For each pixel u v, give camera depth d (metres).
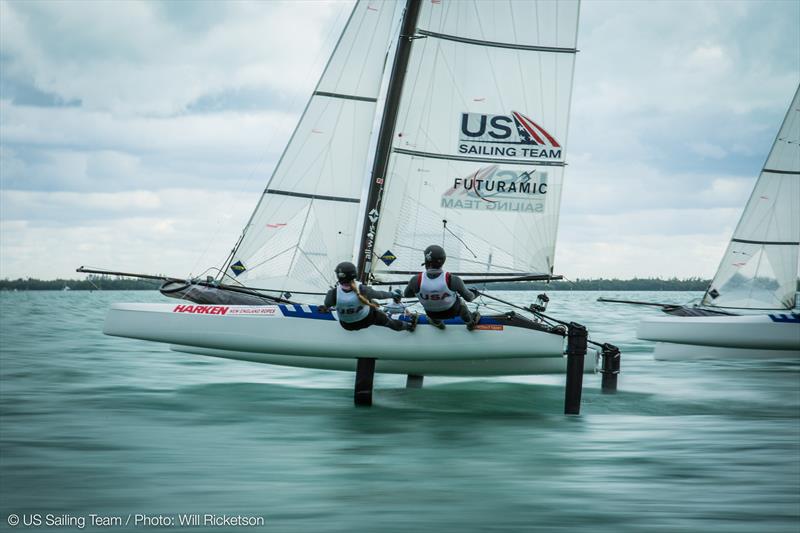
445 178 24.70
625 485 13.62
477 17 24.73
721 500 12.77
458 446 16.59
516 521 11.84
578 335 20.75
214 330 21.86
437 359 21.48
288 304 21.78
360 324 20.03
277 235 23.97
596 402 22.39
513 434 17.84
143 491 13.12
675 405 21.78
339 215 24.30
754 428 18.31
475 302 24.06
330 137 24.23
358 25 24.39
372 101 24.45
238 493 13.09
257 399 22.09
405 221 24.47
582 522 11.80
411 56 24.28
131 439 16.69
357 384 21.27
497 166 25.02
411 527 11.58
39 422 18.17
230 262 23.73
